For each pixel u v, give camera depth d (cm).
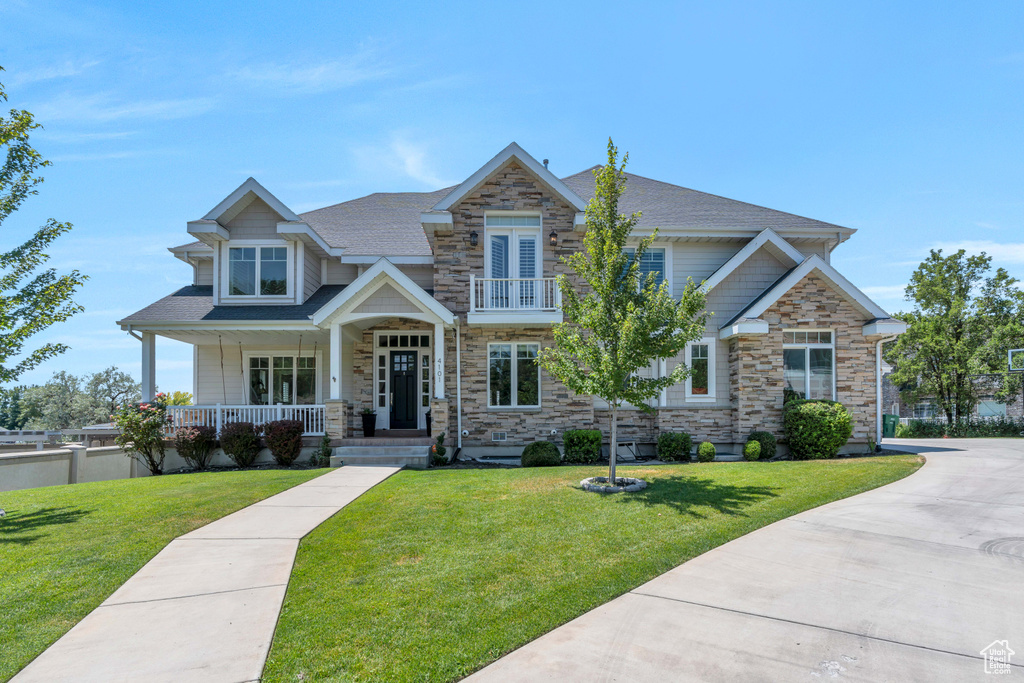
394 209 2194
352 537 761
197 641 477
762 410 1619
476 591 578
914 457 1467
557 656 449
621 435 1681
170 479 1265
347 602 553
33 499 1006
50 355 1048
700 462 1495
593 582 598
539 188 1700
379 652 458
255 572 638
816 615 518
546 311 1614
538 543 725
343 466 1430
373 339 1809
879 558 667
